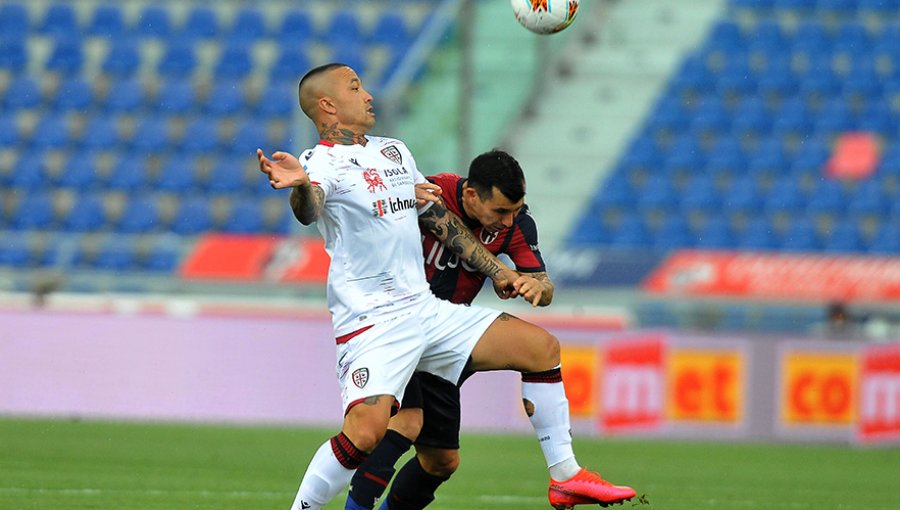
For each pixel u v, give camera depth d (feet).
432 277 67.36
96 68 256.32
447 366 64.23
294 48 257.55
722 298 160.35
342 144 62.54
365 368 60.49
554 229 228.43
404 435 64.64
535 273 67.77
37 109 248.73
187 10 265.75
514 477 114.01
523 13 69.92
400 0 267.18
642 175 236.02
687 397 155.63
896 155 239.71
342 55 256.93
